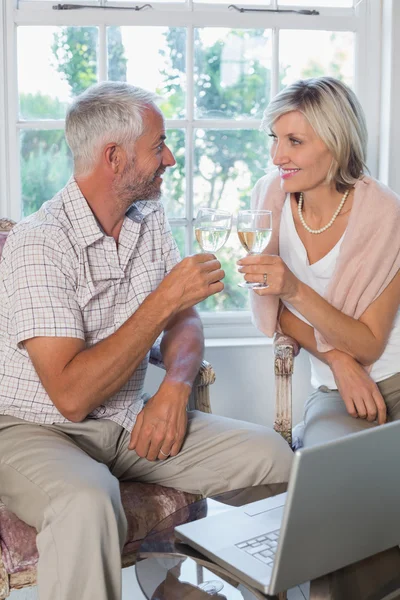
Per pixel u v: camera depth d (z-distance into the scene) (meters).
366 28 2.63
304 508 1.06
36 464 1.54
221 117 2.64
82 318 1.70
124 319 1.78
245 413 2.62
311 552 1.12
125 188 1.71
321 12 2.63
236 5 2.58
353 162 1.95
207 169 2.65
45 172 2.57
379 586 1.22
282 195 2.06
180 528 1.36
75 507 1.42
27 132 2.53
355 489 1.12
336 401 2.03
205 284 1.60
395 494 1.19
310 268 2.03
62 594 1.41
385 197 1.95
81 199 1.69
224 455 1.74
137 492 1.69
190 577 1.25
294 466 1.03
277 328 2.11
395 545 1.26
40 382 1.67
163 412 1.71
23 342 1.61
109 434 1.75
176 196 2.65
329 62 2.66
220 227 1.62
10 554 1.48
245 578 1.20
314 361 2.12
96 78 2.54
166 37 2.55
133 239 1.79
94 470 1.52
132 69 2.56
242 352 2.59
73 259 1.67
